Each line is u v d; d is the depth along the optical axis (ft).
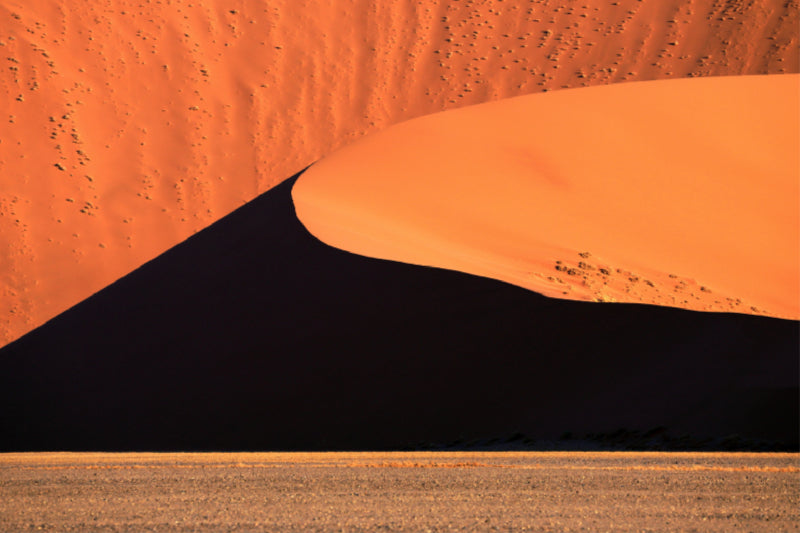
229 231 268.21
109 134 464.24
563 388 194.18
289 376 210.18
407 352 207.00
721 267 274.36
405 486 97.40
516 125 343.26
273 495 90.27
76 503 85.35
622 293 233.76
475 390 197.26
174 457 143.33
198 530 70.38
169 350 226.79
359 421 197.47
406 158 314.35
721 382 184.96
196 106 496.64
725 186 322.55
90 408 218.79
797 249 292.61
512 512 78.89
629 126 350.43
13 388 228.43
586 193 304.91
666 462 127.24
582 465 122.01
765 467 118.73
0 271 373.81
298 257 238.48
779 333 199.41
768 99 380.99
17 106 460.14
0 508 82.33
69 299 365.81
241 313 229.04
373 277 223.92
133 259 393.29
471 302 212.64
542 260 250.98
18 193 414.62
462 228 269.03
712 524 73.92
